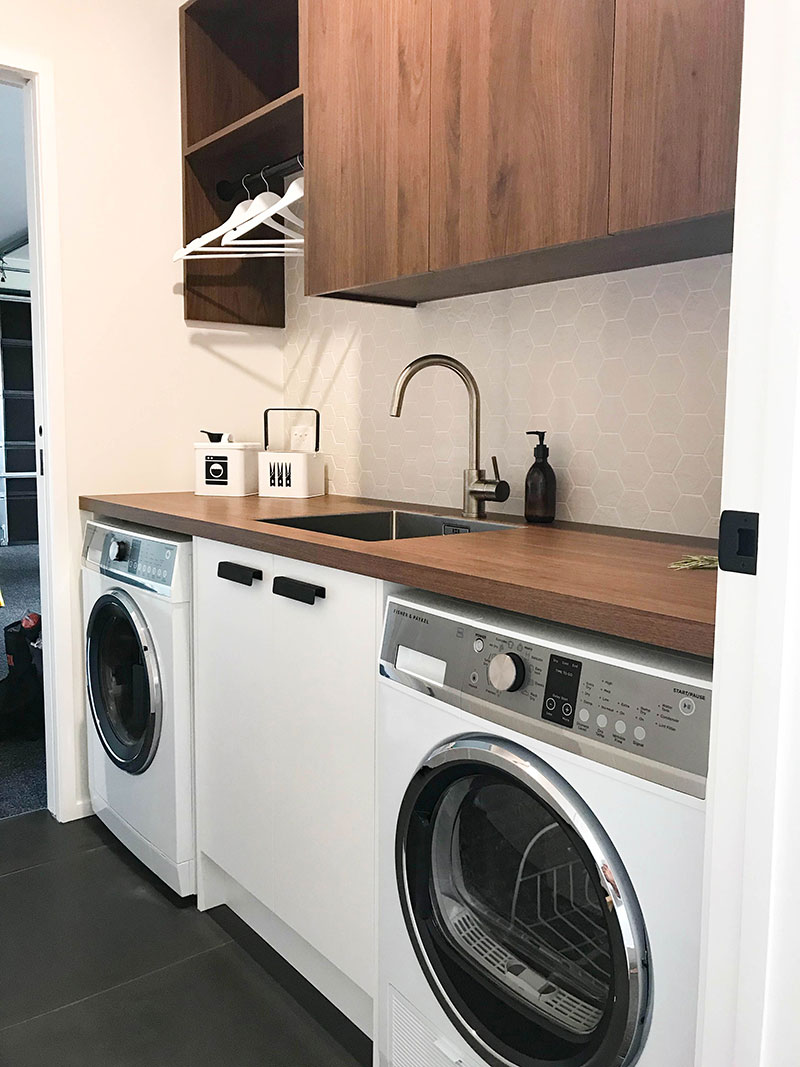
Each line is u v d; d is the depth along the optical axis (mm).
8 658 3414
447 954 1354
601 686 1100
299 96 2201
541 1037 1217
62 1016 1765
